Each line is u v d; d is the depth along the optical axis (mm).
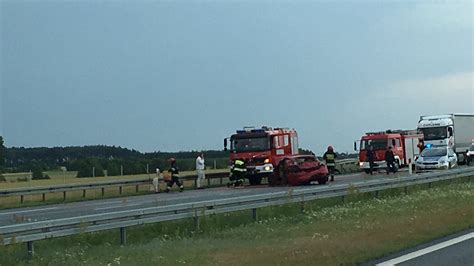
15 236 13406
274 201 20672
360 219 18984
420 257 12883
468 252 13445
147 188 44250
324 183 40812
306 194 22172
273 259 12547
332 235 15844
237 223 19719
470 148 60312
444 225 17406
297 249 13680
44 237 14008
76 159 75562
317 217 19953
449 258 12734
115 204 31188
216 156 63406
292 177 40531
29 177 64562
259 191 36000
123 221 15812
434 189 29781
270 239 15664
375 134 53250
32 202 35938
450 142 55969
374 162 52500
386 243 14484
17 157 79125
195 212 17906
